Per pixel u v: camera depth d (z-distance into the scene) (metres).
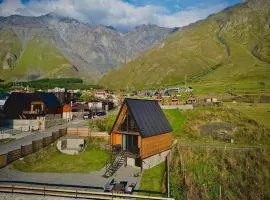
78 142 69.38
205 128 91.06
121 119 61.62
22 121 86.12
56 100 109.56
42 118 91.75
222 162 66.31
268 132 89.44
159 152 63.59
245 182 62.25
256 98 156.50
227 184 60.72
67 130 75.12
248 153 69.75
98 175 53.53
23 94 101.19
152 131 61.19
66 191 42.88
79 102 142.25
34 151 59.94
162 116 68.19
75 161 60.75
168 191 45.75
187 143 74.88
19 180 48.53
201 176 61.28
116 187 46.09
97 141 71.50
